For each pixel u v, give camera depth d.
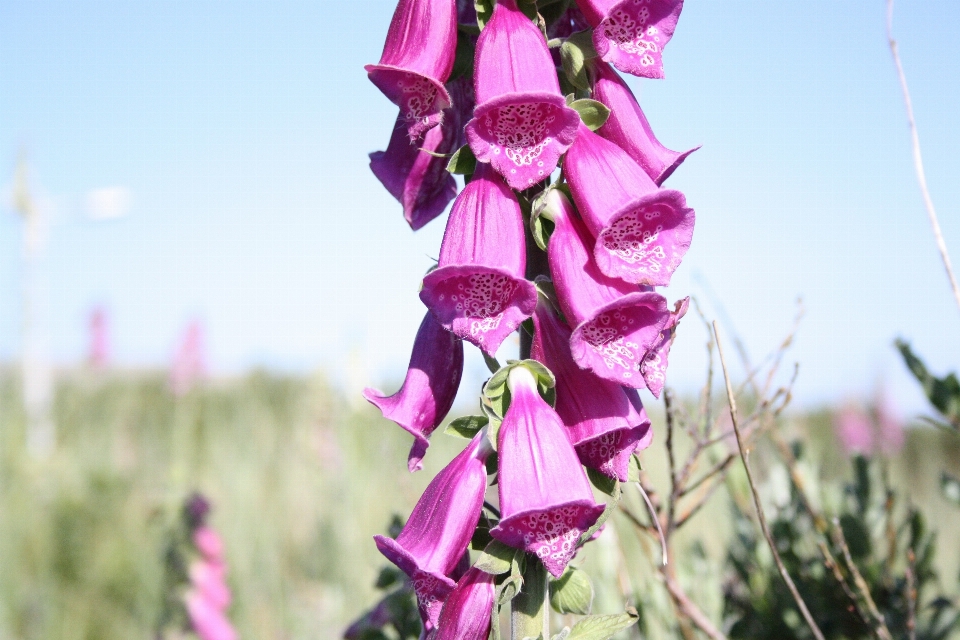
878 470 0.53
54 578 1.03
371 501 0.92
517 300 0.30
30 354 1.63
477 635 0.31
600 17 0.32
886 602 0.48
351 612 0.83
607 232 0.31
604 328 0.31
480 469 0.32
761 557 0.50
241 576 0.93
